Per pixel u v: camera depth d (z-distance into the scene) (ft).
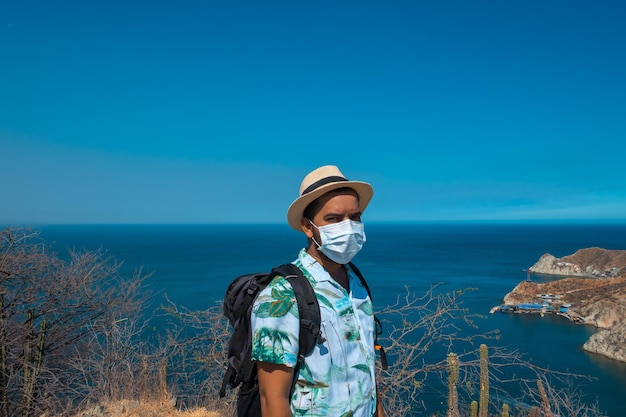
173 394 23.90
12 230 28.07
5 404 25.93
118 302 31.68
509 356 24.29
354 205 5.90
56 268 31.42
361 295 6.28
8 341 26.91
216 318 22.39
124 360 25.05
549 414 23.67
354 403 5.33
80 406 24.29
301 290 5.27
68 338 29.76
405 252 538.06
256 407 5.54
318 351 5.15
